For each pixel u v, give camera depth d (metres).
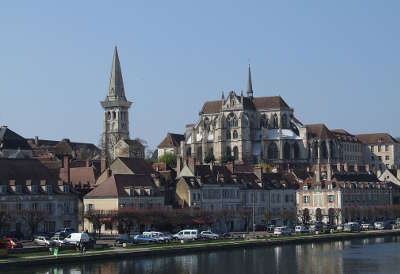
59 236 172.25
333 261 165.12
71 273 138.00
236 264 157.62
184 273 143.88
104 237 195.88
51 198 194.75
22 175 193.88
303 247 196.00
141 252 159.62
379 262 163.88
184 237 193.38
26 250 152.12
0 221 174.25
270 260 165.25
